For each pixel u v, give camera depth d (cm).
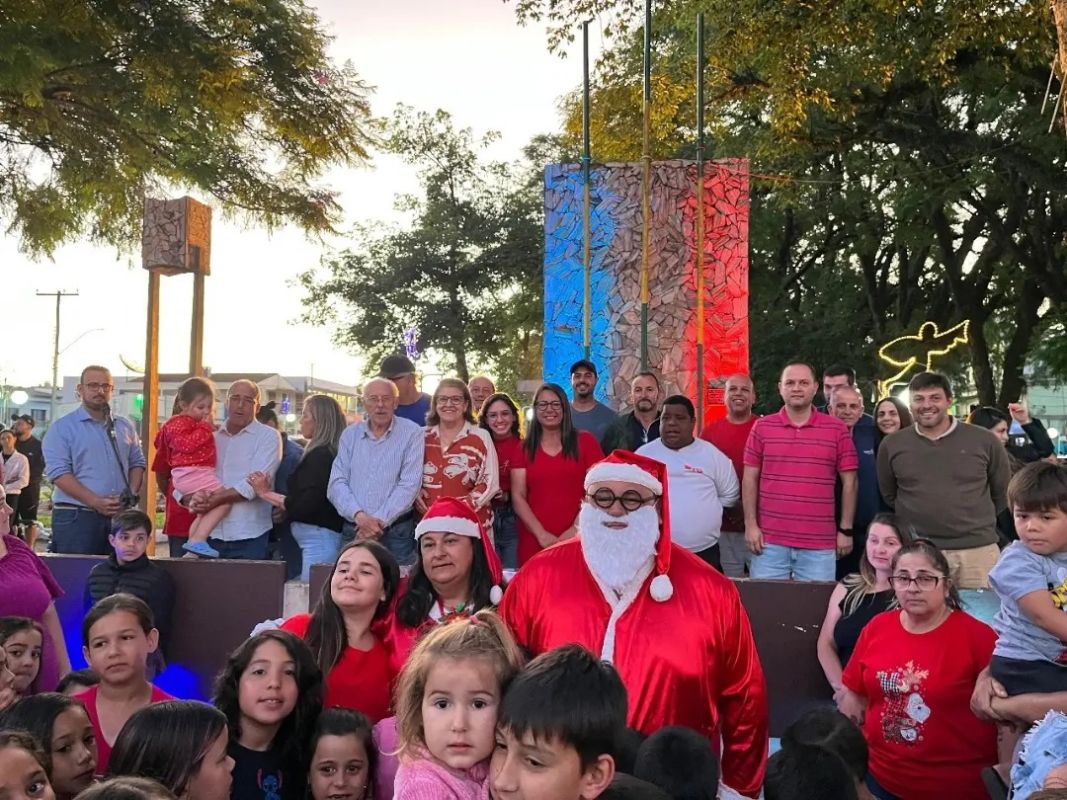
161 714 294
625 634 341
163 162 1753
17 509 1379
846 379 708
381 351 2712
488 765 237
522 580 367
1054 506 349
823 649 504
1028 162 1677
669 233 1148
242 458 682
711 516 632
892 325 2278
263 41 1609
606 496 348
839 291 2377
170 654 569
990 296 2330
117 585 555
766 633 527
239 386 691
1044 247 1972
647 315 1074
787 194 1933
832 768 276
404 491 616
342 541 649
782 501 615
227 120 1633
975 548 571
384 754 351
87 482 712
